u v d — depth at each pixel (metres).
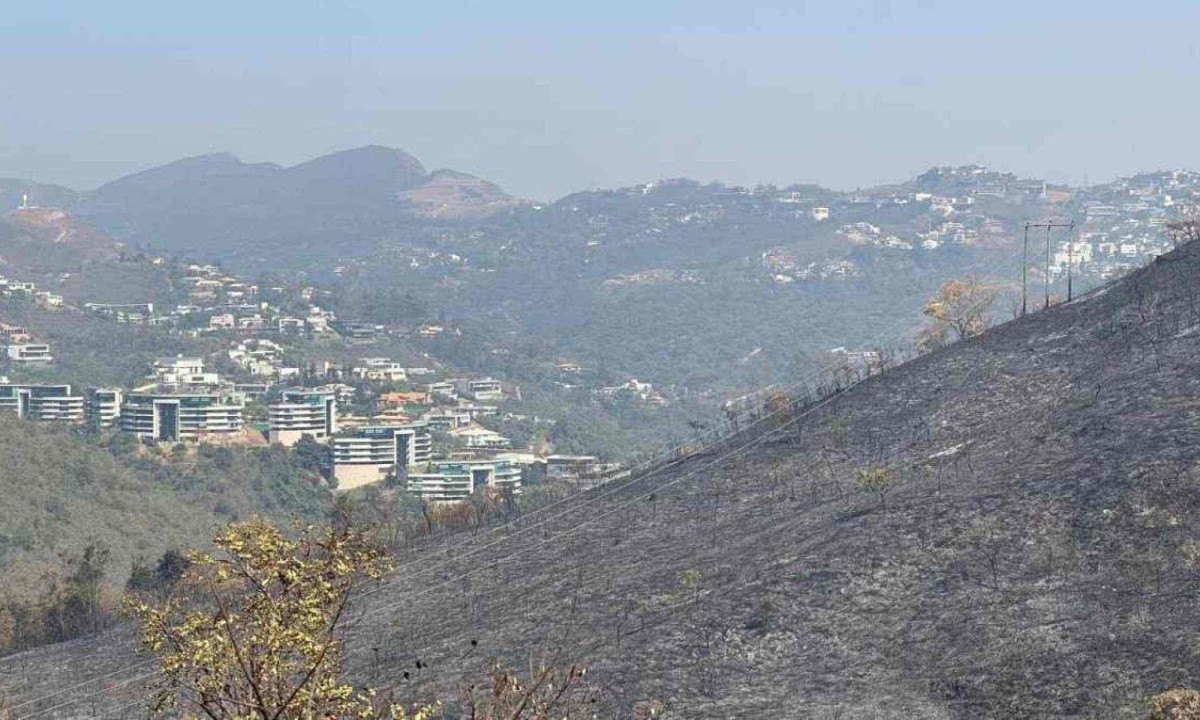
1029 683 48.56
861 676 53.03
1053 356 91.19
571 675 32.84
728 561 70.56
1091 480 63.81
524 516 101.50
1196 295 91.50
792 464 89.69
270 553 28.59
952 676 50.75
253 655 28.31
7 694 77.75
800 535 70.88
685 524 84.38
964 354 99.31
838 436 92.00
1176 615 50.31
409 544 102.25
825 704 50.97
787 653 56.81
